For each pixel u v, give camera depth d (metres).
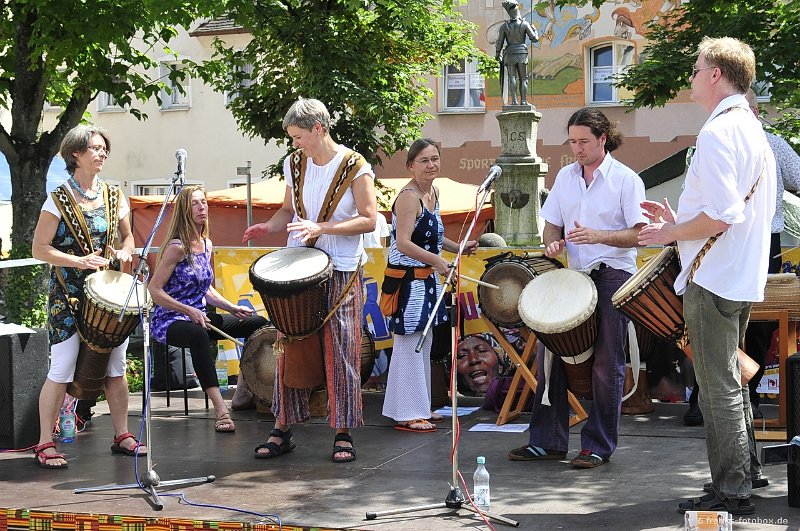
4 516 5.08
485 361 7.83
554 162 24.09
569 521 4.57
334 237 5.88
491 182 5.19
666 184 15.77
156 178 28.05
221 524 4.75
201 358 6.96
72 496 5.28
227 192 19.31
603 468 5.54
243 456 6.13
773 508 4.61
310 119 5.79
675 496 4.94
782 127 17.19
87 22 13.88
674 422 6.81
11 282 12.60
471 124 24.81
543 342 5.54
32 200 14.96
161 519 4.84
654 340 6.94
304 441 6.51
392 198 18.52
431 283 6.80
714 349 4.48
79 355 6.09
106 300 5.80
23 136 14.93
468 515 4.73
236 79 18.09
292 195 6.02
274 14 16.38
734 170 4.28
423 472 5.60
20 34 14.62
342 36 16.84
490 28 24.44
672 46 17.02
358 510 4.86
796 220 8.86
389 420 7.15
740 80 4.45
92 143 6.03
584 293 5.44
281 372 6.04
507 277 6.79
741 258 4.41
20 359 6.44
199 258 7.11
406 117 17.95
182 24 14.15
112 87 15.48
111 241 6.18
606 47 23.88
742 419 4.53
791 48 15.30
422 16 17.02
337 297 5.86
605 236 5.36
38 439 6.54
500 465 5.70
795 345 6.50
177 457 6.14
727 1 16.39
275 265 5.71
